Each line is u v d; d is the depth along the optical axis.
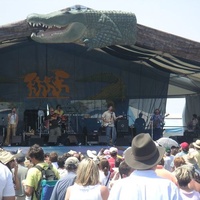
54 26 19.88
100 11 20.36
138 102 29.39
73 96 28.78
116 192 4.44
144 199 4.35
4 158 7.53
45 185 7.83
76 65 28.92
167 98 30.42
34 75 28.48
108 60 28.95
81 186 5.75
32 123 25.92
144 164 4.50
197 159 10.80
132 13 20.42
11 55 28.41
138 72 29.33
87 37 20.34
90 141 24.47
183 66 24.38
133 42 20.47
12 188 5.75
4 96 28.27
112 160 11.02
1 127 25.78
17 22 20.05
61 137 24.47
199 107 31.27
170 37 20.47
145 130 27.62
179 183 6.43
